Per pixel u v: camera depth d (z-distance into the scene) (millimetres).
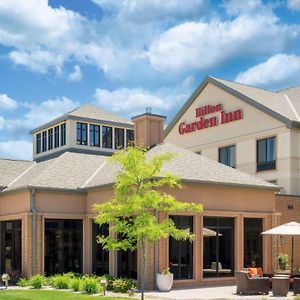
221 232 26906
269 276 25703
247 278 22578
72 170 30922
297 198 31344
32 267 27219
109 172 29750
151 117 31922
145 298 20672
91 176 30906
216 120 42750
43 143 52656
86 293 22250
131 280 24219
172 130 47375
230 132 41438
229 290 24125
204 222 26281
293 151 36750
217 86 42875
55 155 48188
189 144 45250
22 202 28484
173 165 26609
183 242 25438
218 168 28344
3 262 30094
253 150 39344
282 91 44656
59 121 49875
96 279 23656
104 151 50875
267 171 38156
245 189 27812
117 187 19766
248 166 39688
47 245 28062
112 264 26859
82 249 29078
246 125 40094
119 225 19359
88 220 29062
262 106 38562
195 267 25562
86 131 50188
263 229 28500
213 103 43375
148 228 18781
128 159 19562
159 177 23656
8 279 25312
